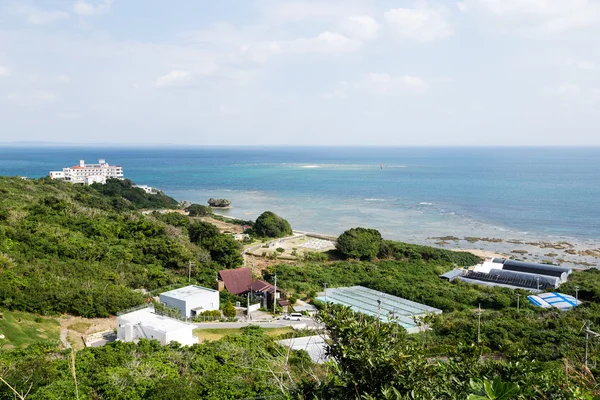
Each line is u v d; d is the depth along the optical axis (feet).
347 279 202.90
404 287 182.60
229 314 149.79
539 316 146.10
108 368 82.43
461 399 28.81
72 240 178.91
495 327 123.54
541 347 110.73
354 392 29.53
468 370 32.48
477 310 162.40
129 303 137.90
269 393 72.43
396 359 29.45
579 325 127.34
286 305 163.43
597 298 175.22
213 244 224.33
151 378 80.38
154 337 108.99
